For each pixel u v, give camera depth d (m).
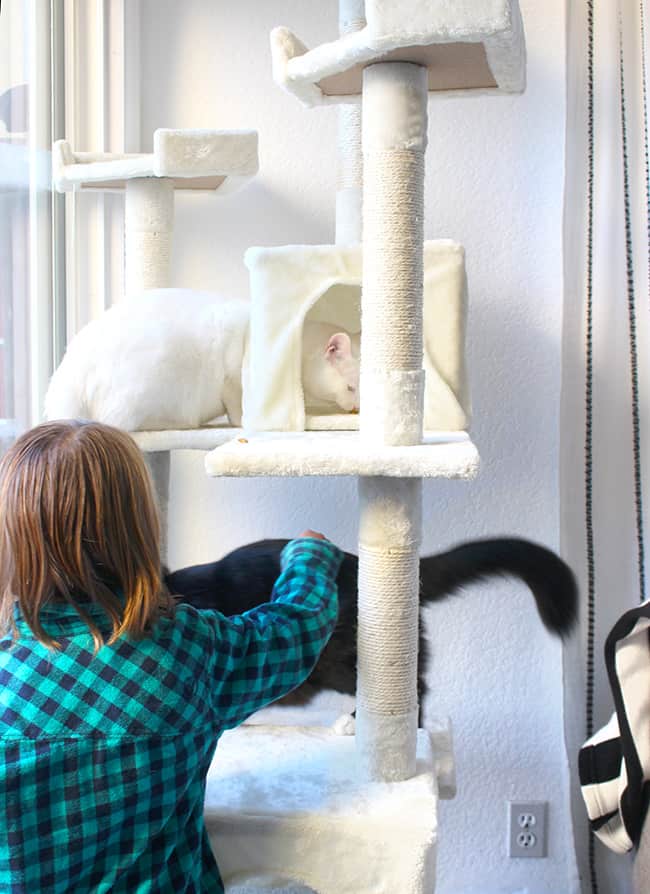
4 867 0.84
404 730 1.13
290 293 1.24
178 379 1.29
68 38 1.56
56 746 0.85
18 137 1.41
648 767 1.23
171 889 0.93
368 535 1.11
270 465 1.02
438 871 1.69
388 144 1.05
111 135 1.59
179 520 1.66
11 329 1.40
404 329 1.07
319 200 1.62
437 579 1.47
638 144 1.47
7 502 0.88
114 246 1.64
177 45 1.60
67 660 0.87
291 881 1.06
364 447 1.06
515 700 1.67
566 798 1.65
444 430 1.24
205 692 0.94
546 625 1.47
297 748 1.24
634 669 1.25
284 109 1.60
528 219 1.60
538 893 1.69
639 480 1.52
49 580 0.87
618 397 1.52
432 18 0.94
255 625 1.02
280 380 1.24
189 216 1.62
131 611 0.88
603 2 1.48
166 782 0.89
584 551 1.55
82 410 1.28
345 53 1.01
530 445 1.64
